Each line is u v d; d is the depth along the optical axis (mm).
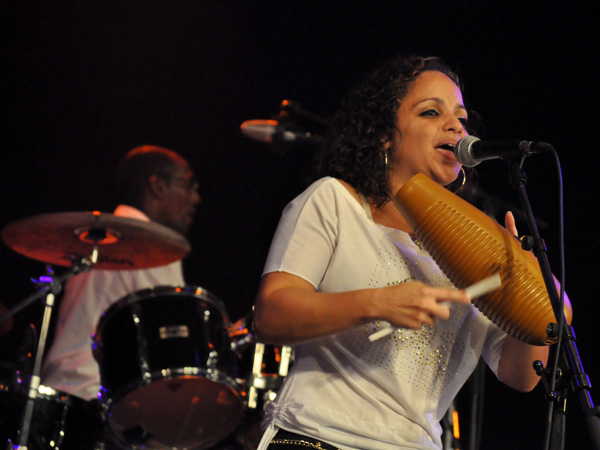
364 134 3887
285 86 10703
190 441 7363
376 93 3986
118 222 7258
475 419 5480
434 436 3346
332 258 3391
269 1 10789
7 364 7031
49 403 6578
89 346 7445
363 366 3273
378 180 3740
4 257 10312
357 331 3289
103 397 6723
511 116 9492
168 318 6707
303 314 3078
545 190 9148
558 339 2895
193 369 6609
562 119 9242
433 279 3461
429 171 3824
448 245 3252
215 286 10781
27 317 10070
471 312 3521
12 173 10602
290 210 3479
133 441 7184
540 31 9484
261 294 3264
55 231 7410
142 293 6734
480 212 3393
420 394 3322
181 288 6805
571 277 8891
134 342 6621
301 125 10391
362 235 3420
